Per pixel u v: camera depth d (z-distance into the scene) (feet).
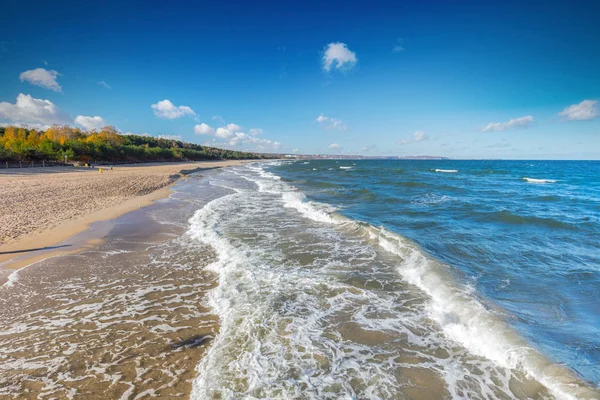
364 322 16.05
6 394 10.72
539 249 27.89
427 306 17.83
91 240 30.09
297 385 11.41
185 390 11.08
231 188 82.69
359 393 11.12
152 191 71.82
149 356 13.03
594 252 27.07
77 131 267.39
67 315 16.34
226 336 14.49
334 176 134.92
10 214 38.78
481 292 19.12
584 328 15.25
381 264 24.71
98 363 12.51
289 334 14.80
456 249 27.81
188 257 26.05
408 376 12.09
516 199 60.49
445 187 84.53
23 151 144.05
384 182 99.81
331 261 25.34
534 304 17.66
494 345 13.82
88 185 72.84
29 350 13.25
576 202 56.85
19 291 19.07
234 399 10.61
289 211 47.44
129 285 20.35
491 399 10.95
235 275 21.89
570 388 11.10
